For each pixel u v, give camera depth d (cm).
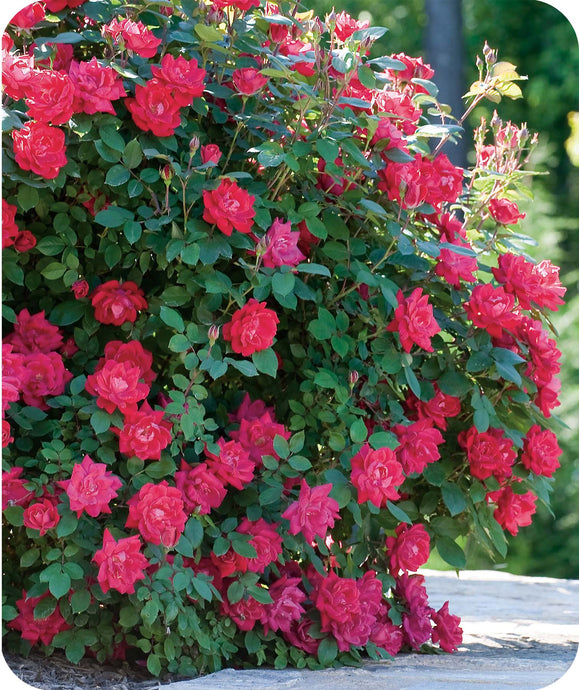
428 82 255
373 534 242
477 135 279
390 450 215
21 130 207
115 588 210
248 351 210
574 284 828
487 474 237
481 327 233
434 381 243
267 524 223
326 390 238
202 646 211
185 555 207
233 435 228
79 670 221
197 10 225
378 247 247
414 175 231
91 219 237
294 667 226
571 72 941
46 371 216
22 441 220
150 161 225
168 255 208
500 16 993
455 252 227
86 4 221
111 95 207
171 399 226
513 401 249
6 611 214
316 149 221
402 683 212
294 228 237
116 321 224
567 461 632
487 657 245
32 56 209
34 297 242
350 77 220
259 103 238
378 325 232
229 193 210
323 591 223
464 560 244
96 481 198
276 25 234
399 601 247
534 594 336
